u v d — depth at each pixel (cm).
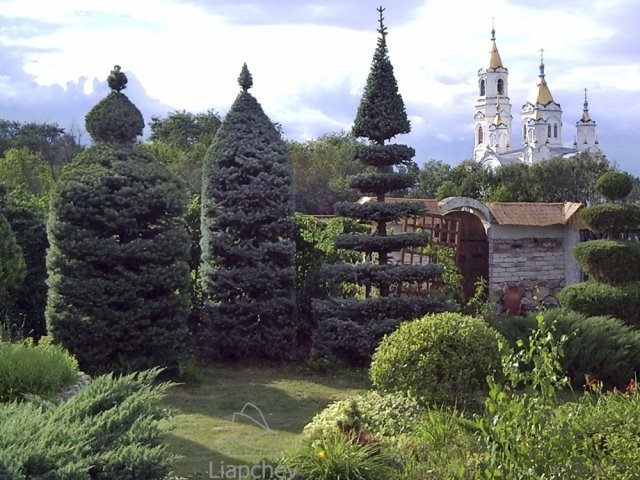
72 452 450
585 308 1264
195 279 1380
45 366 849
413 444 710
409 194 5103
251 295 1293
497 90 9519
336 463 637
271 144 1302
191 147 4462
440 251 1414
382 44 1241
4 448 434
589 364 1090
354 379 1174
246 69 1312
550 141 8750
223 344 1274
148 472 479
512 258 1770
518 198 4656
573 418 589
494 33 9538
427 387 869
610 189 1341
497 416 566
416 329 901
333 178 3947
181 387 1107
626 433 576
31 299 1349
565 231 1809
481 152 9544
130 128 1136
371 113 1242
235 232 1284
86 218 1081
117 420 517
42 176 3300
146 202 1093
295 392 1093
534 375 588
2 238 1177
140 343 1094
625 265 1266
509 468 547
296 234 1392
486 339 889
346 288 1384
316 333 1252
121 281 1080
